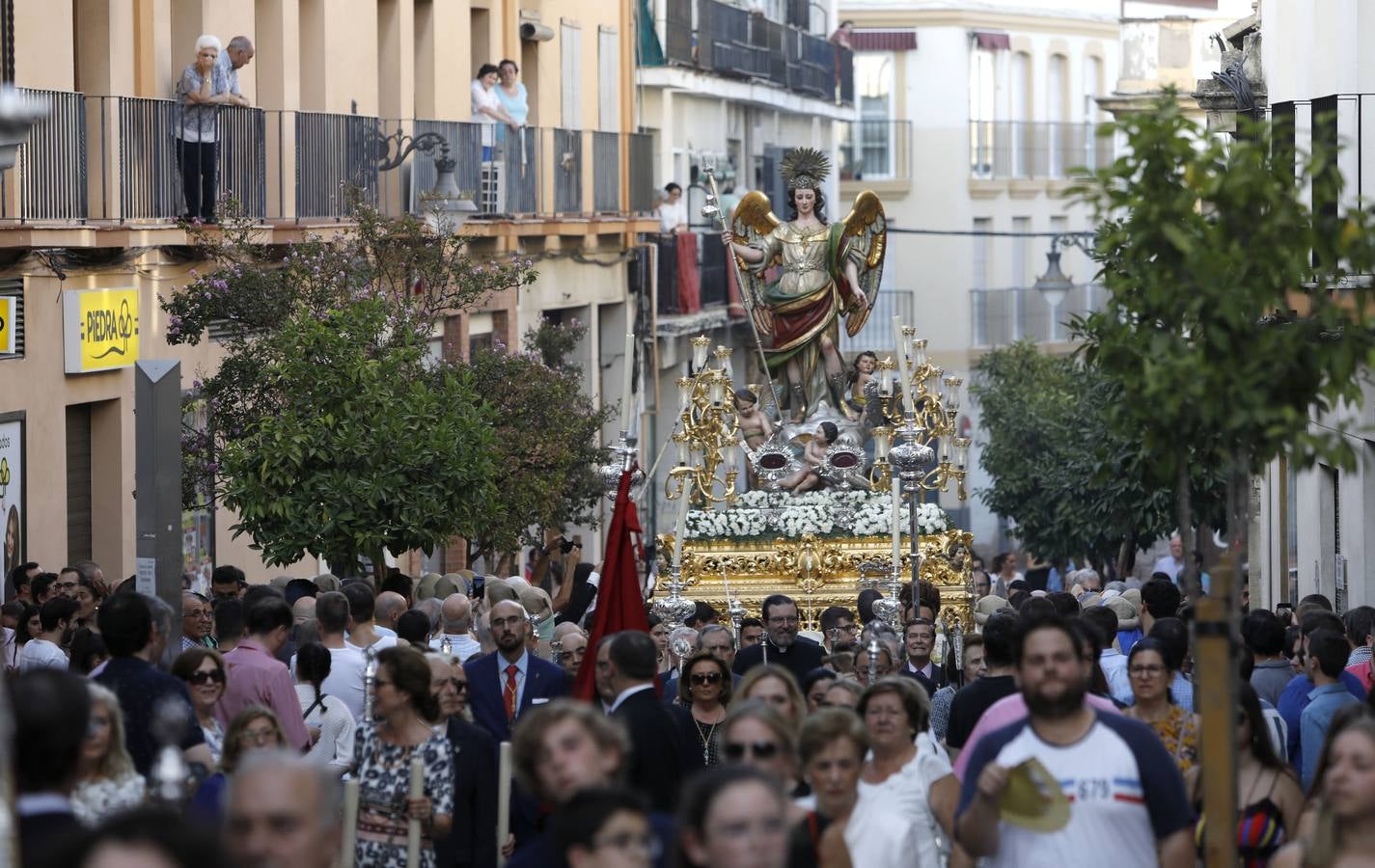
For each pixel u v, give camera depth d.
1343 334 12.70
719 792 9.50
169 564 18.69
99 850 8.06
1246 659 18.41
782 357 34.59
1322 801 11.39
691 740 17.19
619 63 59.91
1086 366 14.88
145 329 34.53
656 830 10.83
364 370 25.81
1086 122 98.19
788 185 34.91
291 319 26.78
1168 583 22.17
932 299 91.75
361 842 15.10
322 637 19.36
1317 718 16.72
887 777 13.34
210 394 30.84
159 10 35.28
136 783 12.36
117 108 33.19
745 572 30.88
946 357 91.38
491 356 35.62
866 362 34.50
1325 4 33.19
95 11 33.25
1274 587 39.31
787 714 13.86
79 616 22.17
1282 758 15.55
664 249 61.62
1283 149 13.42
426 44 47.16
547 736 11.03
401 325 29.69
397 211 44.53
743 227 34.88
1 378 29.95
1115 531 50.44
